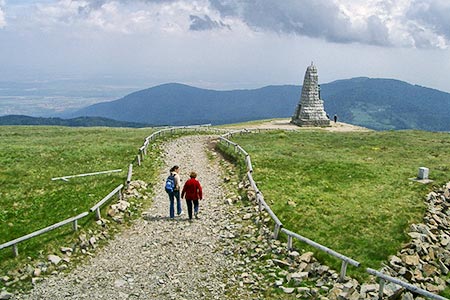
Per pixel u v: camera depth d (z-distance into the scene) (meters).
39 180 32.62
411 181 32.22
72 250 21.20
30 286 18.03
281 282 18.03
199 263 20.48
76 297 17.30
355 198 28.16
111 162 39.38
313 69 92.12
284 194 28.94
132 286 18.28
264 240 22.20
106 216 25.41
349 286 16.70
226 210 27.75
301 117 93.00
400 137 59.47
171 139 56.94
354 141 55.56
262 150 46.66
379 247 21.00
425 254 21.23
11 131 67.31
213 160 44.34
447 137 59.19
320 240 21.61
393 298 16.72
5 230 22.83
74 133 64.69
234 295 17.52
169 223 25.72
